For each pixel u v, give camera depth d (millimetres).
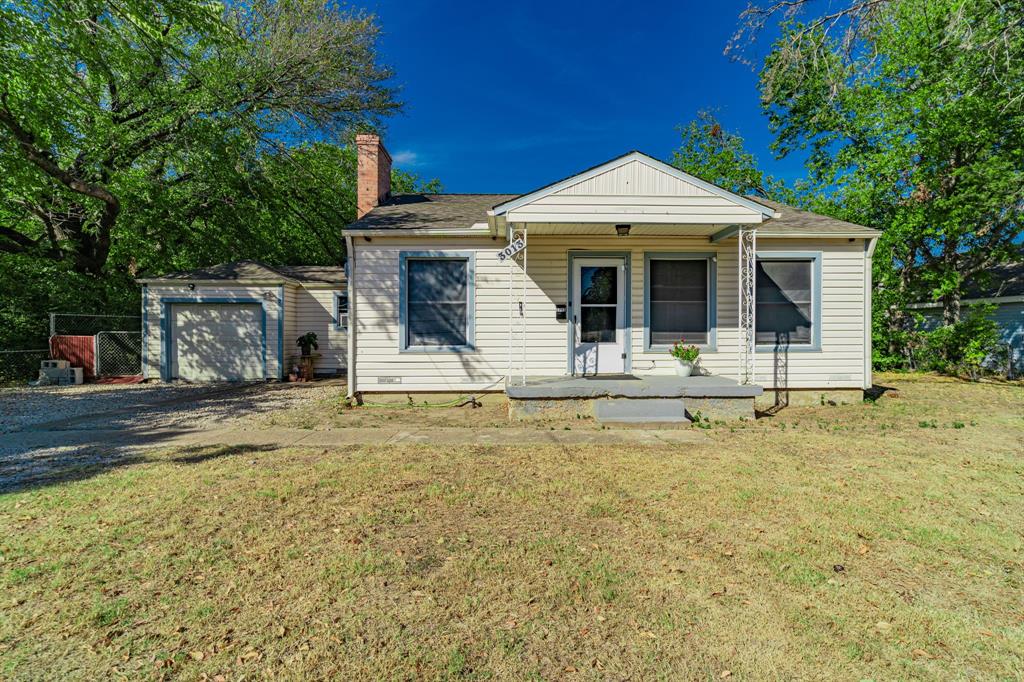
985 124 12727
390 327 9758
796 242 9867
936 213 13938
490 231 9438
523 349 8781
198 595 2771
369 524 3752
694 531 3658
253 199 18859
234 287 15031
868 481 4812
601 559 3211
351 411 9211
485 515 3955
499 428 7613
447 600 2730
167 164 16844
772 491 4520
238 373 15062
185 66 14773
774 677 2154
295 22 16922
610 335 9867
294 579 2939
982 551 3346
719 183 24094
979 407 9219
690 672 2182
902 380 13195
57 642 2375
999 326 15805
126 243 17469
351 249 9711
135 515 3900
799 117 17500
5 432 7410
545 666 2217
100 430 7582
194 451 6090
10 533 3564
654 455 5855
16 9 11055
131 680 2121
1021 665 2234
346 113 19000
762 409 9320
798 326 9938
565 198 8344
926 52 13148
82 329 17000
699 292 9875
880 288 15180
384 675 2150
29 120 12273
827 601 2746
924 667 2227
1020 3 8352
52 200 14414
